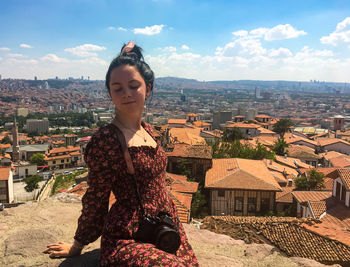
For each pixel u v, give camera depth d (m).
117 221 2.32
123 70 2.34
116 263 2.11
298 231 13.17
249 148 43.16
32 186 59.47
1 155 92.31
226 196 25.22
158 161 2.50
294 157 56.22
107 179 2.34
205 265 3.54
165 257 2.01
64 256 3.04
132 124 2.48
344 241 12.20
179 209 18.17
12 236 3.79
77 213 5.03
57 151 96.75
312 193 24.94
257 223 13.87
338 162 50.12
